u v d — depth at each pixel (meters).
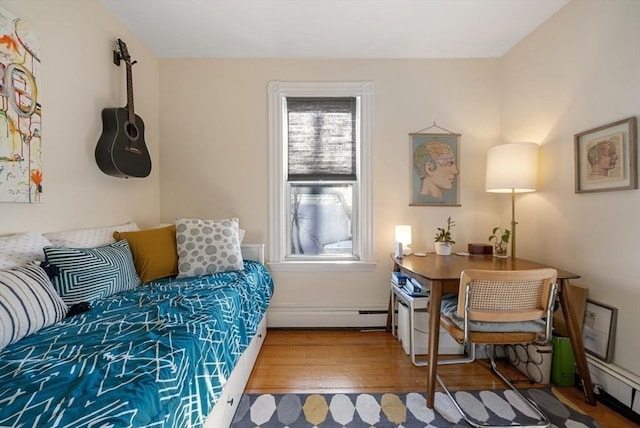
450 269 1.69
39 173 1.36
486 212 2.47
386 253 2.46
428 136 2.44
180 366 0.83
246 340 1.49
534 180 1.93
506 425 1.34
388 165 2.45
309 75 2.43
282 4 1.79
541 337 1.45
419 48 2.30
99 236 1.61
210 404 0.99
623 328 1.46
